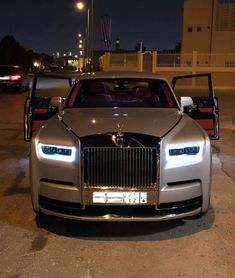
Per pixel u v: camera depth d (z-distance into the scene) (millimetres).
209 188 4492
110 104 5750
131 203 4207
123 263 3932
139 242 4379
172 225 4801
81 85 6098
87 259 4008
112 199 4199
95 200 4207
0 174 6934
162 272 3770
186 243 4348
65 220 4930
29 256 4055
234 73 33156
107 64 37406
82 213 4285
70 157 4254
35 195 4473
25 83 24906
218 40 39781
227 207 5371
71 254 4105
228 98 22812
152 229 4699
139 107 5629
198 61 33781
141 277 3688
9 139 10062
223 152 8695
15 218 4996
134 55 36125
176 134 4406
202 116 7270
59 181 4309
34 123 6867
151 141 4156
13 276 3684
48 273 3736
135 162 4168
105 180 4199
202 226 4773
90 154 4172
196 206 4449
